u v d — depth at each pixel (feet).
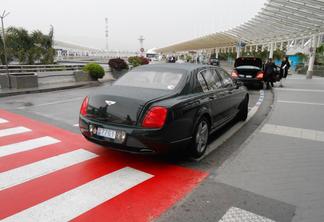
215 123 18.30
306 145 18.25
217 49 205.46
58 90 46.37
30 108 29.73
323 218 10.30
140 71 17.62
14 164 14.70
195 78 16.70
